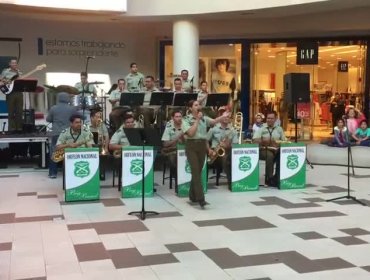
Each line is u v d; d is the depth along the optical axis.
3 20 13.46
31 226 5.55
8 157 10.47
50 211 6.26
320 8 10.97
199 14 11.77
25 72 13.77
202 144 6.59
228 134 7.93
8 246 4.83
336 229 5.45
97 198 6.89
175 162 7.65
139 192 7.11
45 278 4.03
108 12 11.93
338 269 4.23
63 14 12.41
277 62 14.30
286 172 7.73
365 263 4.38
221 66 14.60
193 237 5.14
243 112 14.45
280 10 11.23
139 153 7.08
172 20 12.64
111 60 14.50
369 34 12.93
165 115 9.79
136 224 5.64
